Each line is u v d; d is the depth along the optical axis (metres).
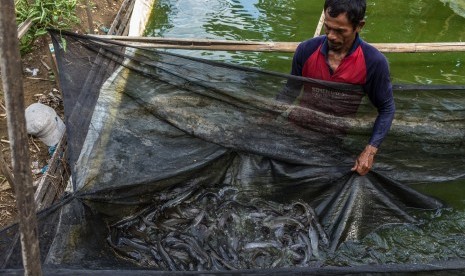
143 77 3.91
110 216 3.81
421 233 3.98
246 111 4.01
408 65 6.62
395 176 4.31
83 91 3.86
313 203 4.17
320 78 3.70
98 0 7.27
